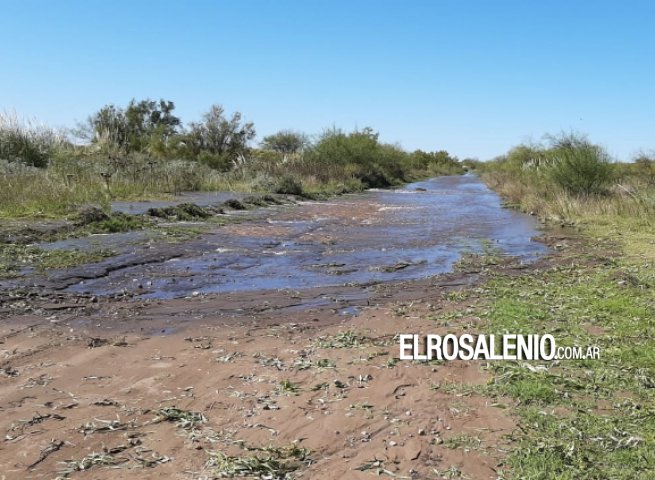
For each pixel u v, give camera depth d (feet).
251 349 19.52
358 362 18.17
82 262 32.04
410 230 52.95
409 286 29.66
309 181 102.58
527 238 48.29
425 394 15.79
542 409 14.70
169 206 54.95
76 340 20.24
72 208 49.11
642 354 18.28
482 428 13.82
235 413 14.80
